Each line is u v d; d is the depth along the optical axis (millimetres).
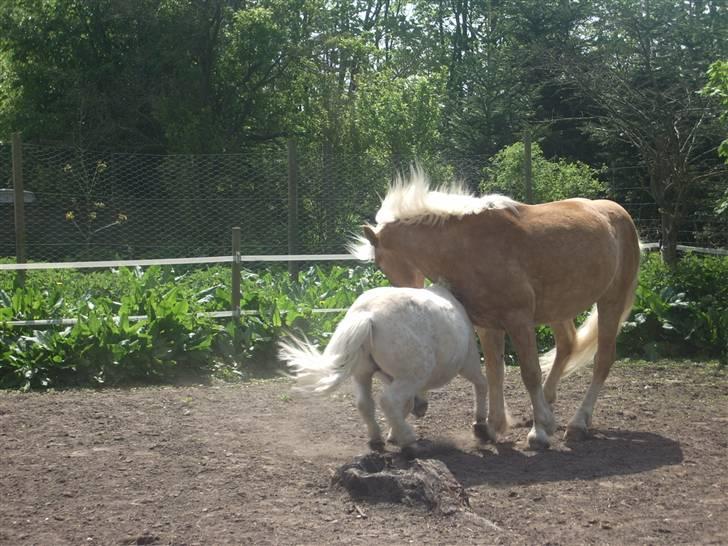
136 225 17234
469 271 6852
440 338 6418
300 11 27766
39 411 7871
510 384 9172
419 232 6941
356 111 26359
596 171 19609
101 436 7121
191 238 16781
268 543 5191
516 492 5949
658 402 8375
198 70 25578
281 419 7688
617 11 20000
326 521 5473
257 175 16234
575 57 18250
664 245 13969
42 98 26172
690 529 5414
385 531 5332
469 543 5195
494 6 37688
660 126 14805
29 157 17797
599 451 6863
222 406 8133
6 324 9273
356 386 6543
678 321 10734
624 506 5742
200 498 5832
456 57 43438
